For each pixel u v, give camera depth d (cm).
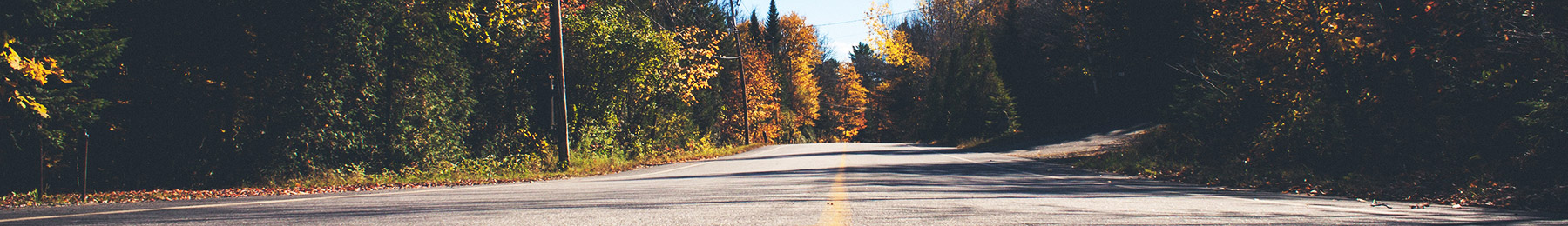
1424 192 884
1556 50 973
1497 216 573
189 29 1337
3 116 1033
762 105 5303
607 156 2425
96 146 1222
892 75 8419
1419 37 1230
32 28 1027
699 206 631
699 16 4762
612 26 2609
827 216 522
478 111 2020
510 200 757
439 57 1756
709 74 3281
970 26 5566
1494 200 758
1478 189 863
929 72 6050
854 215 537
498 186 1198
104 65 1135
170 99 1306
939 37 6028
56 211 668
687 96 3203
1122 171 1511
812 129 8962
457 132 1856
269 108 1398
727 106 4747
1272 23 1476
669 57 2884
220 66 1370
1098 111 3750
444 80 1809
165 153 1286
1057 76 4106
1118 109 3541
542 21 2391
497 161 1841
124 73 1262
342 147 1520
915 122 6962
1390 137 1209
